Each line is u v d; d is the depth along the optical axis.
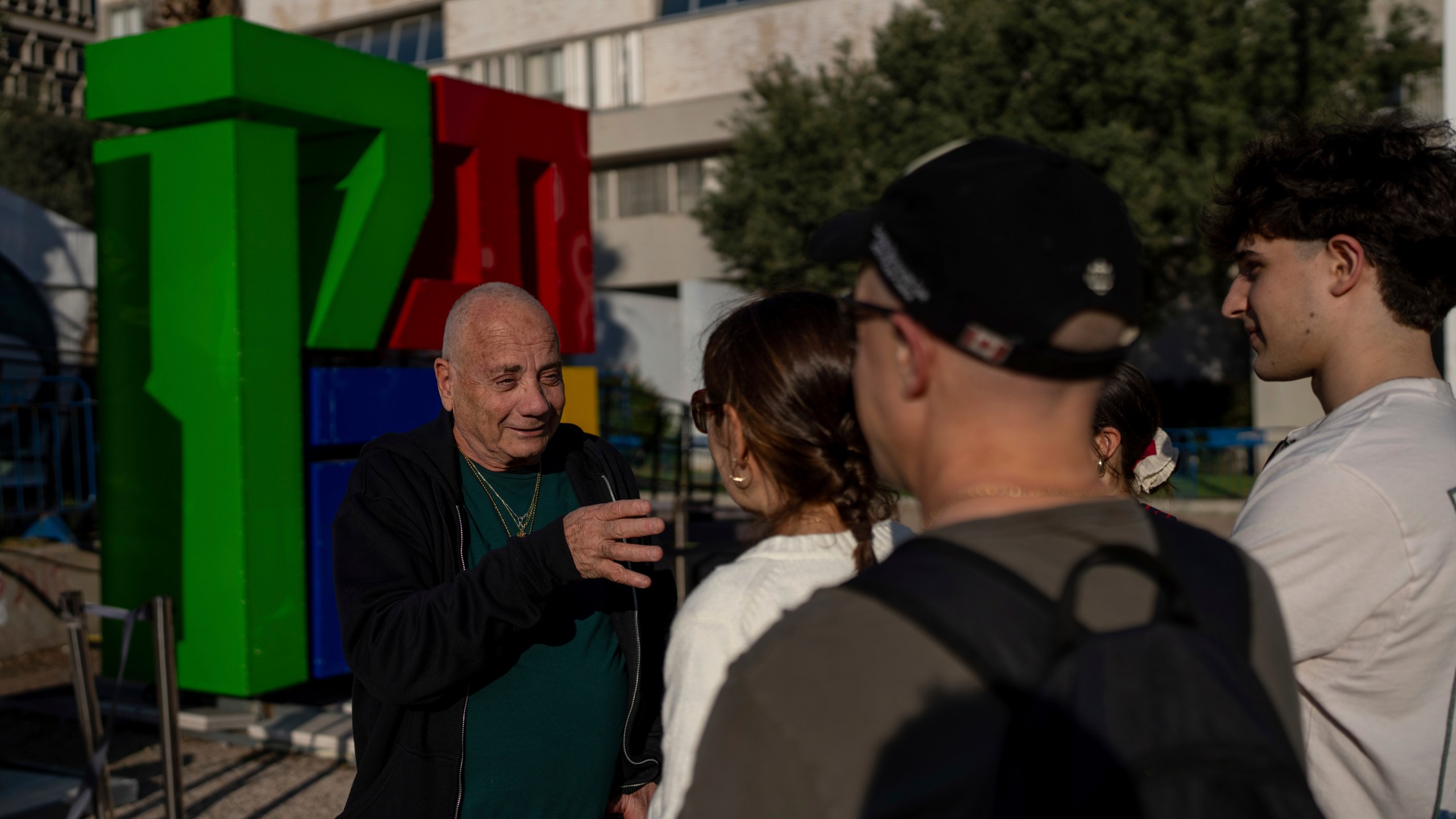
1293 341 1.58
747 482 1.43
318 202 5.16
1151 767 0.81
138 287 4.81
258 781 4.30
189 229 4.66
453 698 2.05
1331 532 1.33
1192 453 14.24
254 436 4.61
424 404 5.36
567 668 2.17
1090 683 0.82
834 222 1.07
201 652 4.68
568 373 6.05
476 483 2.35
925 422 0.97
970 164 0.92
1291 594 1.34
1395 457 1.36
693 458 15.41
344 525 2.12
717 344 1.40
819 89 17.05
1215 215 1.68
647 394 14.30
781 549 1.32
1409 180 1.44
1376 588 1.33
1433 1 15.44
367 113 4.92
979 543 0.89
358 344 5.04
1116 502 0.95
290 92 4.58
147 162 4.77
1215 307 17.88
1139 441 2.03
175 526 4.75
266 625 4.65
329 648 4.90
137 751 4.66
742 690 0.88
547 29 23.84
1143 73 13.73
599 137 23.05
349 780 4.31
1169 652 0.85
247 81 4.40
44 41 30.58
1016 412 0.92
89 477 7.69
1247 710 0.85
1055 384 0.91
